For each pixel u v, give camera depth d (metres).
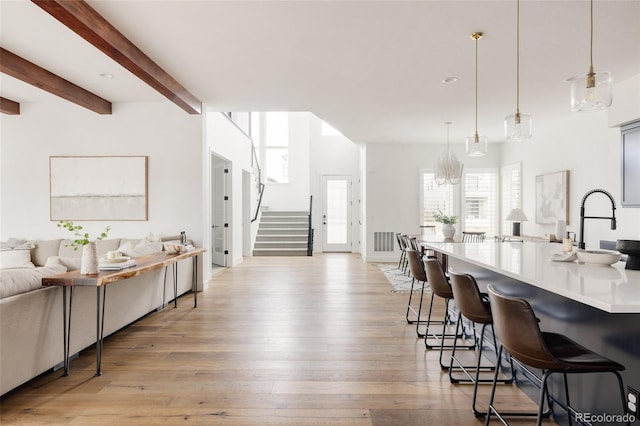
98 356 2.74
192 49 3.69
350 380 2.66
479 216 8.67
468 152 4.09
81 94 4.82
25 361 2.43
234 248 7.96
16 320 2.36
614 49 3.68
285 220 10.82
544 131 6.86
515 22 3.18
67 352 2.76
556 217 6.36
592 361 1.55
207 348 3.28
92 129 5.50
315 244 10.55
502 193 8.50
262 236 10.20
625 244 2.13
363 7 2.95
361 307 4.62
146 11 2.98
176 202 5.53
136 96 5.21
